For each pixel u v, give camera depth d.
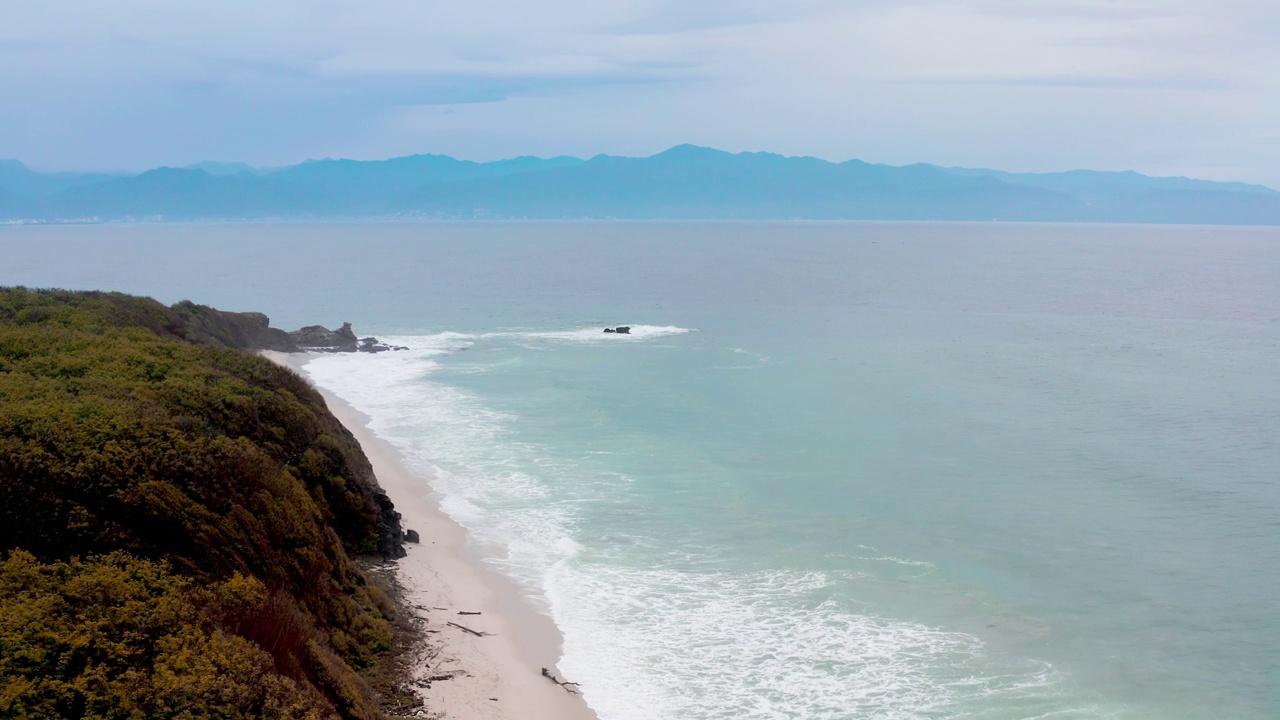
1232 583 29.34
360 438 44.84
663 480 39.03
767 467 41.22
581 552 31.03
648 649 24.55
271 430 28.53
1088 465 42.03
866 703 22.09
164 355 32.28
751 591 28.20
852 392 58.09
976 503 36.62
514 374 64.19
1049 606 27.53
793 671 23.53
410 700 20.92
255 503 22.86
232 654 16.44
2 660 14.80
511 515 34.47
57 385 25.75
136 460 21.19
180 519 20.27
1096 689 22.97
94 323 38.38
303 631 19.69
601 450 43.69
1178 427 49.22
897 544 32.19
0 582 16.70
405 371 65.38
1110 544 32.50
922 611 27.05
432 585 27.80
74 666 15.22
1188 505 36.66
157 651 16.06
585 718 21.27
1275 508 36.28
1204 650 25.08
